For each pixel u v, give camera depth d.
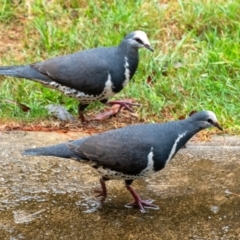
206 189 9.30
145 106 11.92
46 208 8.83
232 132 11.07
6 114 11.63
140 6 14.01
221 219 8.60
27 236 8.24
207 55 12.74
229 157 10.17
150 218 8.63
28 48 13.48
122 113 11.90
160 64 12.71
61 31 13.58
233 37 13.41
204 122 8.65
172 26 13.70
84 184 9.40
